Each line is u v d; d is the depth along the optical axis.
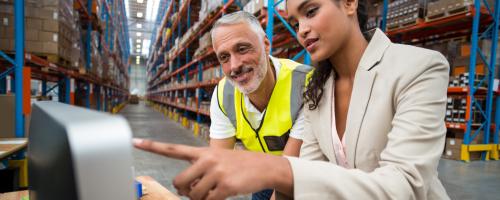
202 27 6.21
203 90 7.55
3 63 3.86
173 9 10.65
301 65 1.45
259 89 1.30
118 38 13.34
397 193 0.43
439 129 0.53
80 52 5.19
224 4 4.84
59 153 0.24
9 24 3.05
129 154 0.21
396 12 4.42
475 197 2.69
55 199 0.27
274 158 0.40
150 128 8.05
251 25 1.17
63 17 3.74
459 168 3.70
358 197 0.40
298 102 1.29
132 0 18.59
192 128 7.55
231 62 1.17
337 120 0.83
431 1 4.09
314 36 0.65
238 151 0.38
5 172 2.15
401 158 0.49
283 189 0.39
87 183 0.19
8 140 2.43
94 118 0.22
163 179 3.24
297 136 1.29
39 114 0.42
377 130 0.66
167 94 14.20
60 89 5.89
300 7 0.65
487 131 4.29
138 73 37.69
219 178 0.34
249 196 2.67
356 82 0.71
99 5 6.53
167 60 12.59
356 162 0.71
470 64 3.93
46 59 3.70
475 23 3.79
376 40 0.71
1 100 2.71
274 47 5.46
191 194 0.35
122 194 0.20
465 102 4.14
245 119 1.40
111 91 12.09
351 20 0.70
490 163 4.02
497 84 4.28
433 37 5.27
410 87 0.59
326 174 0.40
